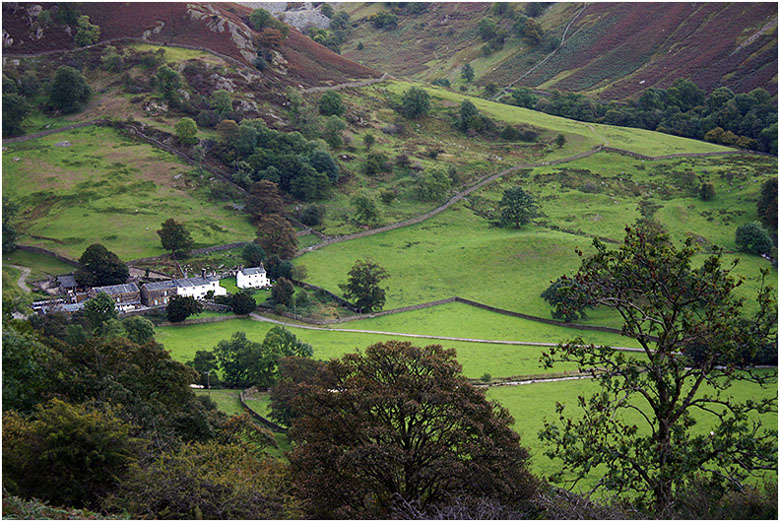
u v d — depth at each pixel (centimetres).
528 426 7925
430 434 3850
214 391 9088
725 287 3056
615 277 3200
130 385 5212
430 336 12119
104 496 3466
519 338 12050
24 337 4666
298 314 13012
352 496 3697
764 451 2917
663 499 2992
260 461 4250
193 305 12369
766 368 9500
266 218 15962
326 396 3944
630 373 3131
